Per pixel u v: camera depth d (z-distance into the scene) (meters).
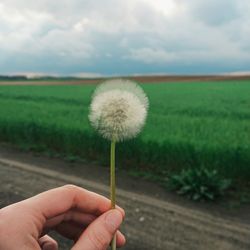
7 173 1.84
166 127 2.54
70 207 0.32
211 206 1.44
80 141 2.22
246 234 1.20
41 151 2.38
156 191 1.60
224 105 4.33
